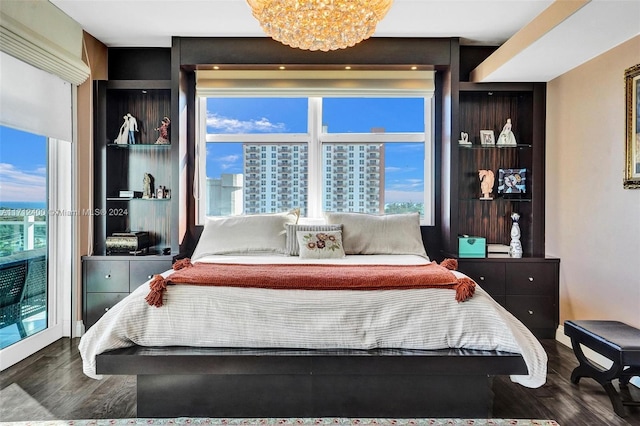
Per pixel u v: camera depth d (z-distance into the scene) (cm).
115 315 216
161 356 203
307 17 207
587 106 304
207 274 224
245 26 332
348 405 214
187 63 353
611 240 279
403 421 209
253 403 214
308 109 393
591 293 300
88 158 346
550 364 285
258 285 215
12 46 258
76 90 339
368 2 204
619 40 264
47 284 323
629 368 228
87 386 246
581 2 218
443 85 374
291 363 204
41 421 208
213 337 209
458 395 214
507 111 384
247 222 344
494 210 386
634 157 256
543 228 360
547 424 207
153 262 336
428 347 209
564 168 332
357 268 246
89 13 311
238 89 372
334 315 208
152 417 213
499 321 207
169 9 304
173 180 355
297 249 326
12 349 277
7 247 280
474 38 356
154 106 383
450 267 259
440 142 382
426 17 314
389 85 371
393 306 210
